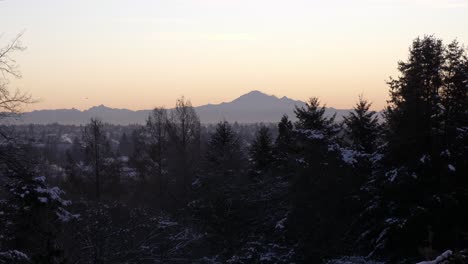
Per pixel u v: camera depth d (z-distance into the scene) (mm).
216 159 48594
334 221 28078
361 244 25891
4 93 15117
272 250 30578
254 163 48750
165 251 28312
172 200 48375
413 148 22734
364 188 25984
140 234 30531
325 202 29422
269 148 47406
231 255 31891
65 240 18172
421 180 21812
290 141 41000
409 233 21953
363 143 37719
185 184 52781
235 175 44188
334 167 30297
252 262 29344
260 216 36000
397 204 23172
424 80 25484
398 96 30062
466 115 23359
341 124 39938
